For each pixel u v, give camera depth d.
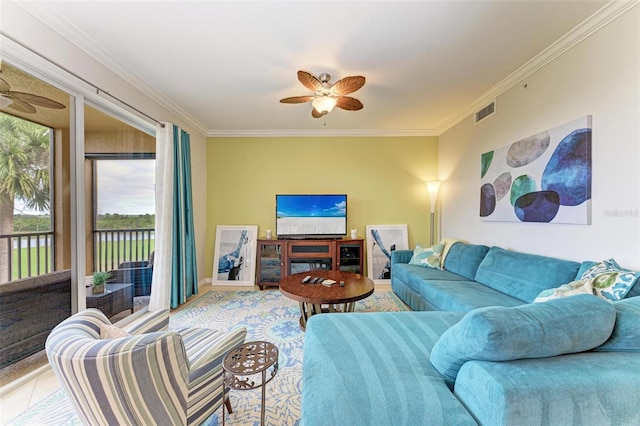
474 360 0.94
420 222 4.41
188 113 3.56
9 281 1.74
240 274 4.14
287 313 2.93
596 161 1.85
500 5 1.70
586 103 1.91
